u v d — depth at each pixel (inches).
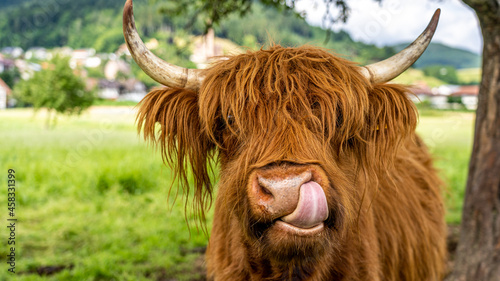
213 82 82.2
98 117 743.1
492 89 120.8
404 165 129.3
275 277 85.0
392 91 85.8
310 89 77.0
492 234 124.3
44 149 471.2
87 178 320.2
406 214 120.3
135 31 80.0
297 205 62.6
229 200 78.0
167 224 233.8
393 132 85.9
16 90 559.5
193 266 189.3
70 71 455.5
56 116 609.3
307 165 66.4
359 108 80.4
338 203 69.2
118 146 497.4
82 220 238.7
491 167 123.4
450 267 185.9
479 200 126.6
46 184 308.8
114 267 182.1
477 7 111.0
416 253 122.9
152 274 178.9
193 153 89.9
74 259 188.9
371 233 99.0
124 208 262.7
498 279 123.6
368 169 88.7
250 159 71.7
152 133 86.8
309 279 84.1
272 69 78.4
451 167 431.8
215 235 106.2
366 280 93.1
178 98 86.7
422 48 84.1
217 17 184.1
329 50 93.6
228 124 78.0
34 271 177.3
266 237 70.2
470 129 756.6
